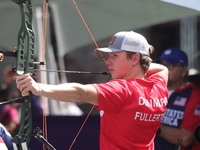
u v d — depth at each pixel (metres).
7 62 16.27
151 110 9.36
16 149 8.25
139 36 9.88
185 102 14.61
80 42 18.69
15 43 17.91
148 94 9.48
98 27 18.12
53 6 17.98
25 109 8.30
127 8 17.72
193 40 28.86
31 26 8.49
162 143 14.48
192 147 14.40
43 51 12.32
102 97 8.70
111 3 17.64
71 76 16.48
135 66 9.74
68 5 17.78
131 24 18.02
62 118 15.37
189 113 14.42
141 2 17.56
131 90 9.18
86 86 8.58
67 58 19.67
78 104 17.56
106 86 8.89
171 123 14.55
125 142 9.30
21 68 8.18
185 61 15.93
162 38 28.05
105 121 9.46
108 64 9.88
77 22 18.20
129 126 9.23
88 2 17.03
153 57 26.64
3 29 17.84
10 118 15.64
